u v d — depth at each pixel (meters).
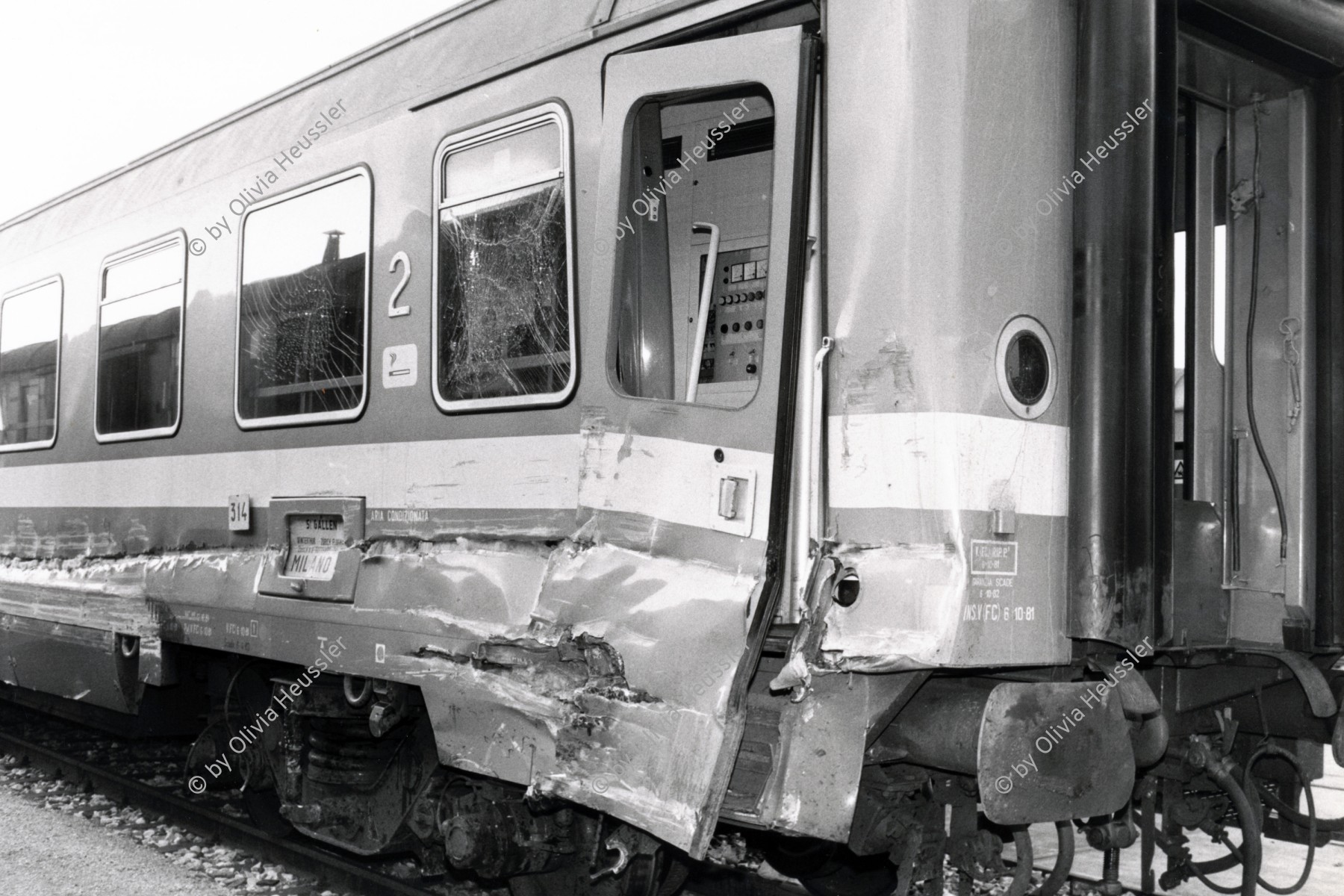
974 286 3.88
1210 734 5.23
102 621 7.43
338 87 5.94
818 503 4.02
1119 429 4.07
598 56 4.59
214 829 6.91
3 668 8.75
